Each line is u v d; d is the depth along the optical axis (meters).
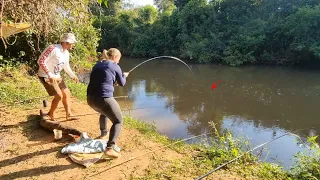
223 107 10.16
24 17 5.86
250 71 18.64
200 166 3.93
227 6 25.30
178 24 27.53
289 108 10.15
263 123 8.41
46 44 9.17
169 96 11.71
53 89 4.78
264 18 23.19
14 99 6.43
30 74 9.79
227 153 4.32
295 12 21.31
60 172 3.68
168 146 4.59
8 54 10.00
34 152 4.16
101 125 4.41
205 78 16.33
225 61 22.12
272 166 4.07
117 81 3.94
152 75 17.55
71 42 4.63
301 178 3.74
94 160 3.92
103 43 32.22
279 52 21.08
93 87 3.77
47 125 4.78
